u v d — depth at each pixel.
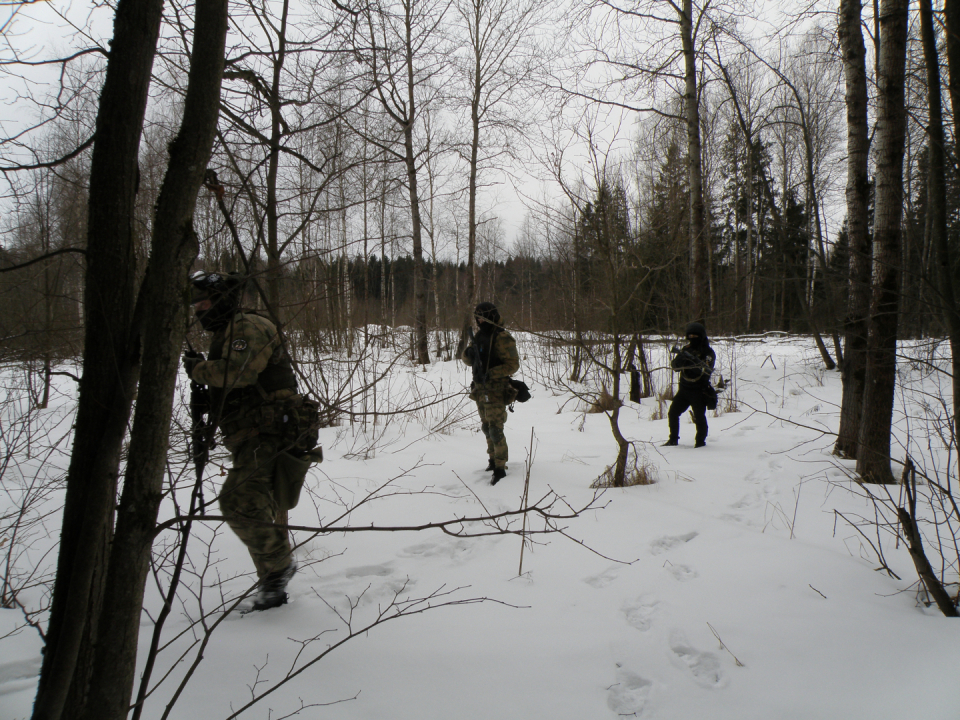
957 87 2.49
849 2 5.34
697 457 5.46
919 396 6.20
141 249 2.19
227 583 2.87
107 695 1.22
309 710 1.87
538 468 5.07
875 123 4.28
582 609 2.55
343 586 2.87
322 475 4.83
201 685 1.99
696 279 8.73
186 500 3.83
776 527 3.50
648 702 1.92
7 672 2.06
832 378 9.95
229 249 2.41
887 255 4.12
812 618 2.40
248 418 2.58
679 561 3.00
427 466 5.20
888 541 3.23
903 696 1.88
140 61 1.28
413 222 15.23
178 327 1.29
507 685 2.01
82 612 1.20
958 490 3.99
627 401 9.72
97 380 1.25
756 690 1.96
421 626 2.43
